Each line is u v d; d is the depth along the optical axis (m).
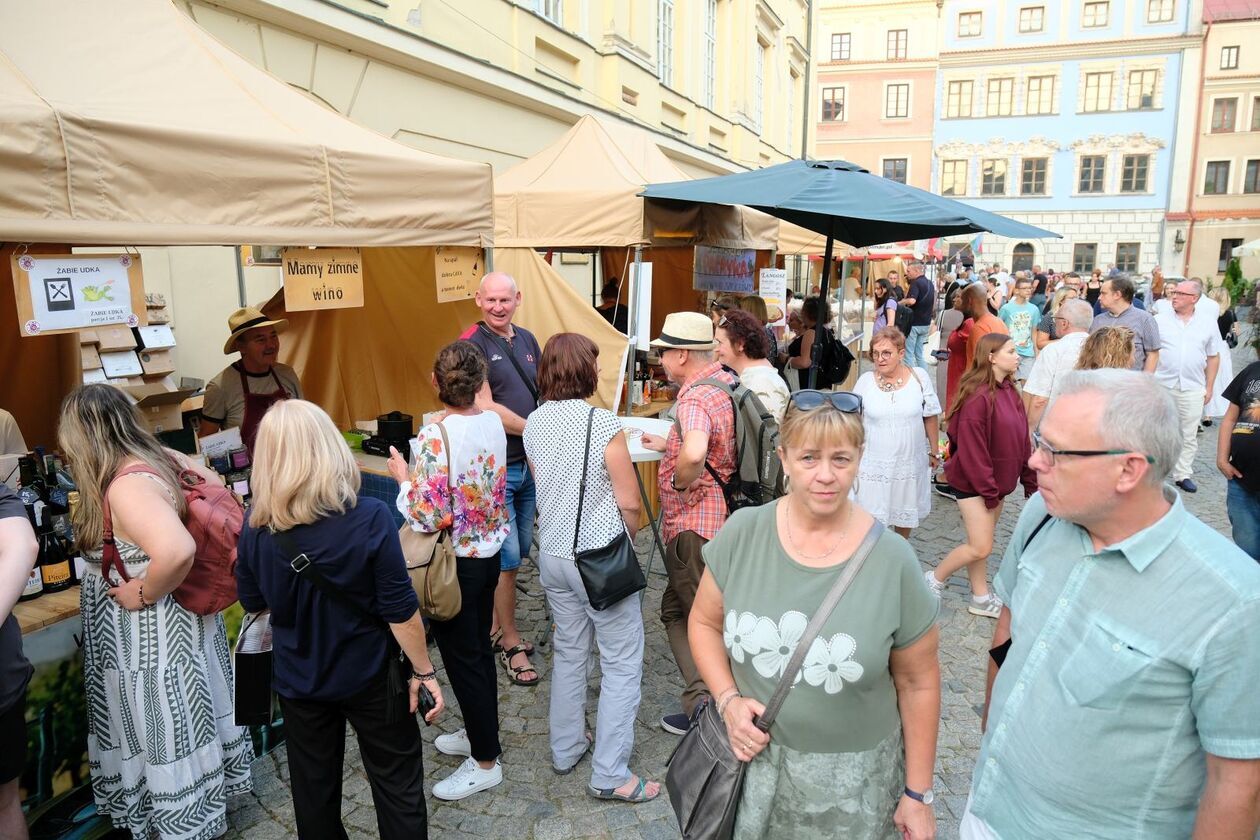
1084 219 37.31
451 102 8.32
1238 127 35.06
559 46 10.01
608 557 2.72
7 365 4.11
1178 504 1.40
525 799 2.96
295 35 6.38
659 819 2.85
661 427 4.48
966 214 4.25
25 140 2.30
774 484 3.03
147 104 2.78
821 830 1.67
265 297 7.01
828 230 5.27
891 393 4.38
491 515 2.88
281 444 2.04
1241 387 3.91
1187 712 1.34
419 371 5.35
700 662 1.82
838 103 38.97
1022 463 4.18
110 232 2.51
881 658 1.60
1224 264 35.94
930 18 37.00
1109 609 1.41
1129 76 35.84
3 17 2.71
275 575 2.08
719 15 16.08
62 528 2.74
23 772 2.43
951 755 3.24
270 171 2.97
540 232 5.57
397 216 3.53
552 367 2.81
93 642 2.52
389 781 2.31
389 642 2.25
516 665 3.83
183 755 2.51
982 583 4.49
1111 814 1.41
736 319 3.55
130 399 2.47
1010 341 4.02
